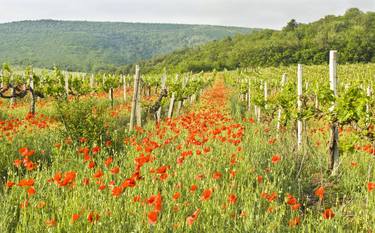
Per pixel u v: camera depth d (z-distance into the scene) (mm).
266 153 9703
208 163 7836
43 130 10664
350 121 8305
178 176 6883
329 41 117000
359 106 8016
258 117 17234
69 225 4523
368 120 8039
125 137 10477
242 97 31750
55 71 21844
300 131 10344
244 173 7535
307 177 8391
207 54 148875
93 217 4469
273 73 75750
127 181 4688
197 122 11859
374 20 132750
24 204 4668
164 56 166375
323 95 8766
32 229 4645
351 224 5656
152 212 3746
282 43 126812
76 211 4902
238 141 8695
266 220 5387
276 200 6184
